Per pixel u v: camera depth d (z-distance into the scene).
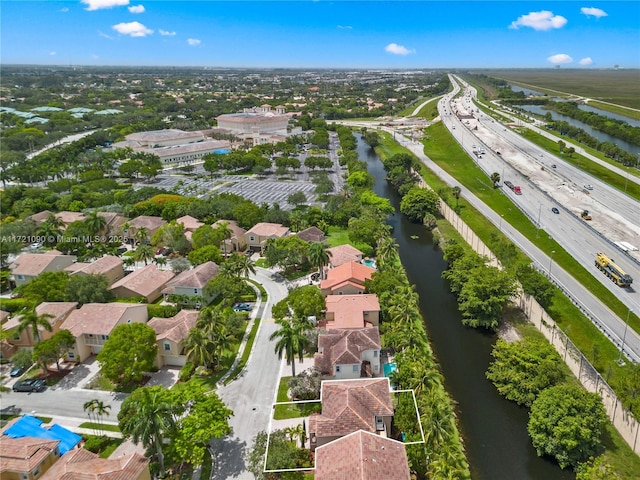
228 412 70.81
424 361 85.69
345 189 198.00
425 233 173.00
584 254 136.00
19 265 128.12
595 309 108.06
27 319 91.00
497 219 169.00
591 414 69.94
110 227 159.38
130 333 85.81
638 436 69.12
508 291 107.25
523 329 105.00
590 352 92.25
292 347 83.19
